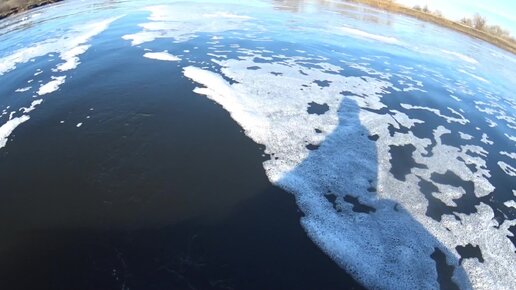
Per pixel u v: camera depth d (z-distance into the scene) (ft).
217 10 107.86
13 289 28.45
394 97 60.95
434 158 46.26
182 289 28.63
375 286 29.48
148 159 41.88
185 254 31.35
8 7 118.62
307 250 32.07
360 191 39.06
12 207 35.91
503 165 47.11
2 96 55.36
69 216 34.83
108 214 34.96
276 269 30.37
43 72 62.39
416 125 53.16
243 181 39.17
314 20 105.91
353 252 32.04
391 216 36.37
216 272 29.99
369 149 46.01
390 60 79.15
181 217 34.71
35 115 49.98
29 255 31.19
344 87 62.03
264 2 126.11
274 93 56.85
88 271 29.89
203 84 57.72
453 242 34.42
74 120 48.67
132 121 48.32
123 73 61.05
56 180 39.04
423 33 109.70
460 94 67.26
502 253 33.91
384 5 142.51
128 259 30.86
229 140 45.29
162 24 89.20
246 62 67.87
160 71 61.87
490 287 30.63
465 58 91.71
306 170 41.19
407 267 31.27
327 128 49.19
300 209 36.06
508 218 38.24
